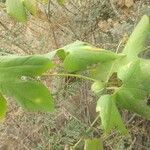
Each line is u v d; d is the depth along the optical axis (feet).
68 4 1.58
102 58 0.72
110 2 1.48
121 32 1.37
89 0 1.51
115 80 0.86
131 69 0.71
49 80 1.42
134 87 0.71
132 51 0.80
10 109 1.51
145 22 0.84
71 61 0.71
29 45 1.57
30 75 0.64
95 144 0.92
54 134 1.41
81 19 1.49
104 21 1.50
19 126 1.52
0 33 1.61
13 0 0.93
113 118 0.70
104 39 1.45
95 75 0.79
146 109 0.72
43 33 1.57
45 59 0.63
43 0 1.07
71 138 1.39
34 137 1.51
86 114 1.39
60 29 1.51
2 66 0.64
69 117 1.40
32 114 1.48
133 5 1.47
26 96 0.65
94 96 1.36
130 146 1.23
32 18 1.54
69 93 1.41
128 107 0.73
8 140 1.56
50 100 0.66
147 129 1.27
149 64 0.74
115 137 1.26
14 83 0.64
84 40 1.46
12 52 1.60
